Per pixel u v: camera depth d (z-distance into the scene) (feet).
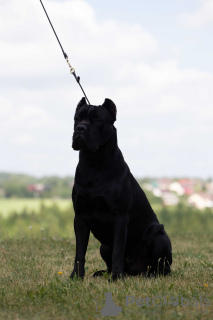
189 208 112.47
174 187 260.42
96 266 30.76
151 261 26.63
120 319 18.25
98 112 23.62
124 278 24.36
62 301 20.58
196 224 97.19
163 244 26.22
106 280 24.36
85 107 23.93
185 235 49.90
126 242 26.18
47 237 46.01
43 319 18.40
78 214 24.79
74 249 38.19
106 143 23.86
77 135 23.09
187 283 23.94
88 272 27.94
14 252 35.73
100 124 23.59
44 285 23.29
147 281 24.22
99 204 23.98
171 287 22.29
